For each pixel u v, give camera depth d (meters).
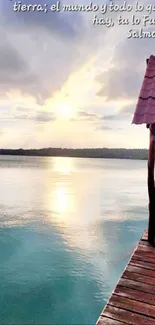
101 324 3.75
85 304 8.89
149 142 6.43
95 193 35.06
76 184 45.38
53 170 88.00
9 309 8.53
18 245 14.55
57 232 17.02
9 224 18.91
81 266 11.83
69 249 13.93
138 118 5.86
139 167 116.69
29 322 7.93
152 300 4.30
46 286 9.94
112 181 51.44
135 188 40.62
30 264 12.06
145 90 6.32
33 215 21.78
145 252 6.10
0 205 26.02
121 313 3.99
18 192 35.03
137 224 19.30
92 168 105.56
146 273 5.16
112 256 12.97
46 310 8.43
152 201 6.62
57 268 11.47
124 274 5.13
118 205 26.69
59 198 30.58
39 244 14.75
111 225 18.94
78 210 24.00
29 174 68.56
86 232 17.12
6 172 75.62
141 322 3.79
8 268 11.54
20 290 9.68
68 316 8.19
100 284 10.19
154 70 6.66
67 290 9.70
